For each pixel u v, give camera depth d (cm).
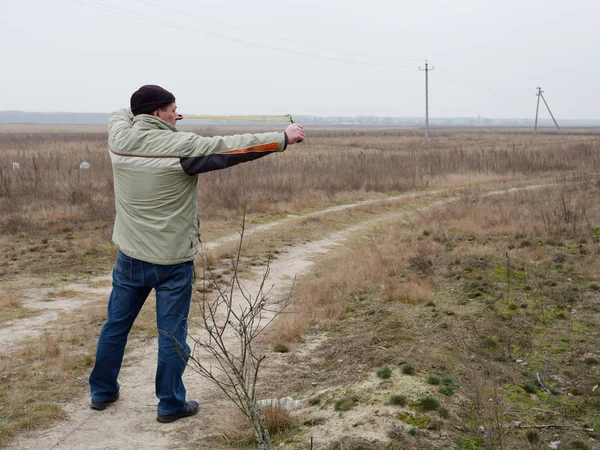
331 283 870
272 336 639
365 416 401
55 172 2317
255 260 1084
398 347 541
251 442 402
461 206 1494
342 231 1430
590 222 1180
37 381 503
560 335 600
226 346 624
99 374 454
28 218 1423
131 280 427
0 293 829
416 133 10506
